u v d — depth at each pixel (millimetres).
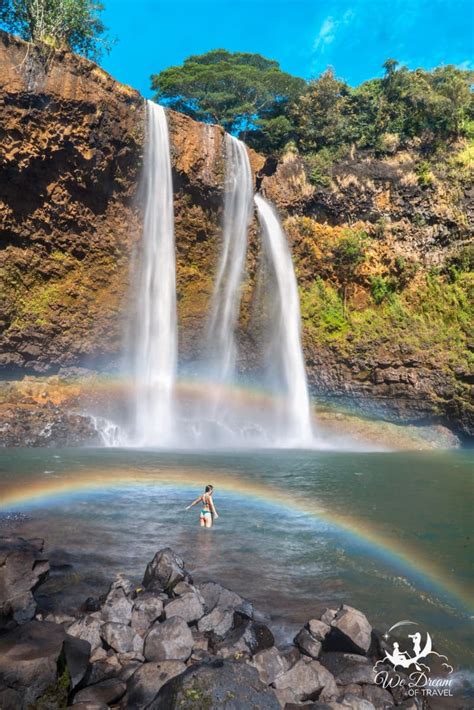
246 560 8500
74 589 6914
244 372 39344
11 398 29031
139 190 33531
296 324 39688
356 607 6801
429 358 36938
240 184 37469
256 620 6223
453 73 49500
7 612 5727
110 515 11211
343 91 50031
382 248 40531
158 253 35062
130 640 5363
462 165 41812
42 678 4301
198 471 18250
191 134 35156
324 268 40438
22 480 15102
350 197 40500
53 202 30719
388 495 14828
